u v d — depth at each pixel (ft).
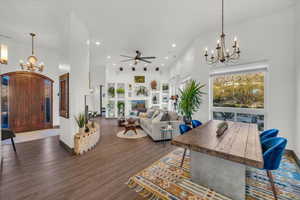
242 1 8.77
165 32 12.91
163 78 28.84
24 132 16.40
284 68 9.64
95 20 10.95
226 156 4.59
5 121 15.38
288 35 9.46
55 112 18.78
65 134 11.12
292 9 9.28
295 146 9.09
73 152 10.11
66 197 5.68
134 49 17.26
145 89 28.91
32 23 11.41
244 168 5.12
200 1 8.80
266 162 5.35
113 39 14.37
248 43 10.98
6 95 15.38
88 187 6.32
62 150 10.78
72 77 10.43
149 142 12.91
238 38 11.43
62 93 11.64
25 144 12.22
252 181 6.69
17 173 7.45
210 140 5.92
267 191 5.98
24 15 10.30
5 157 9.48
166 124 13.47
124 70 28.68
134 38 14.17
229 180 5.42
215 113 13.30
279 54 9.80
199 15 10.30
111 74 28.40
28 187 6.30
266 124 10.57
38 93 17.53
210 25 11.73
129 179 6.91
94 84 28.27
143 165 8.37
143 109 23.91
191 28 12.21
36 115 17.39
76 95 10.66
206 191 5.81
